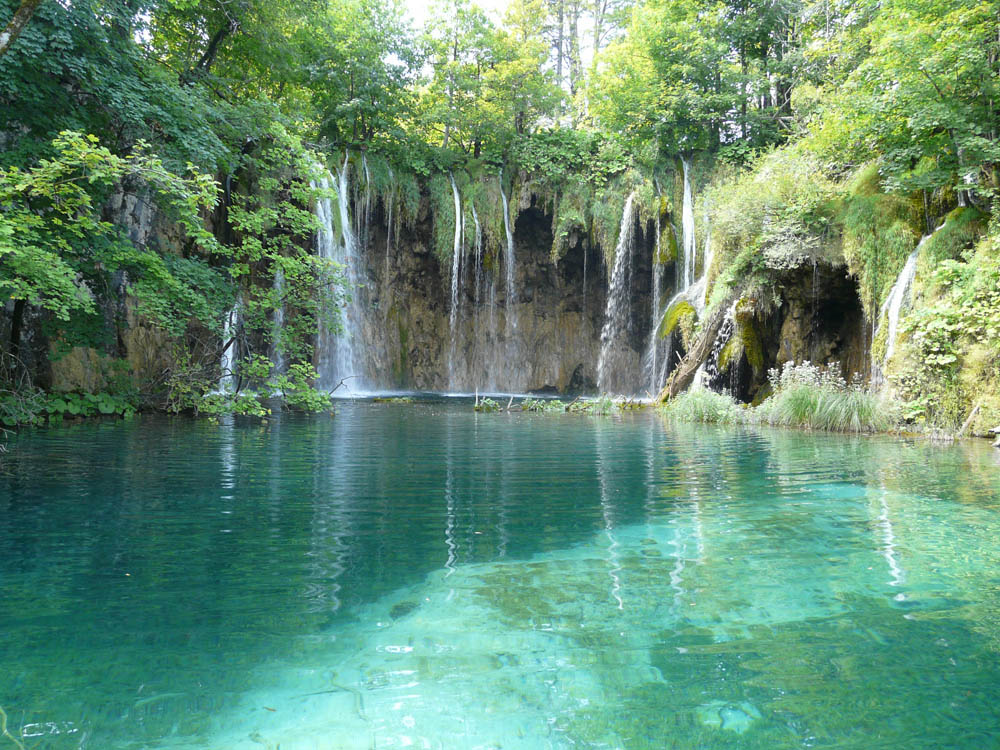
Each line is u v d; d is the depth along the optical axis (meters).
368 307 28.00
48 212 9.93
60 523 4.79
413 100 28.97
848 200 15.16
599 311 29.84
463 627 2.96
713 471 7.49
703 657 2.67
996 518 5.14
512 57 29.45
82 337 12.84
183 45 18.41
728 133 27.62
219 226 20.17
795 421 13.15
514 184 29.39
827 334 16.20
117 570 3.72
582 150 29.16
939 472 7.36
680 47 26.33
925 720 2.17
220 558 3.98
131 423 12.53
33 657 2.62
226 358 17.80
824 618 3.09
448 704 2.28
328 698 2.32
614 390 28.31
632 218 27.34
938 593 3.43
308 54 24.72
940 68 12.34
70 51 10.45
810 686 2.42
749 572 3.80
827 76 20.50
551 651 2.73
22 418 11.76
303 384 13.31
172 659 2.62
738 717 2.20
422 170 28.02
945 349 11.63
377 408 18.34
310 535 4.55
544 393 30.02
